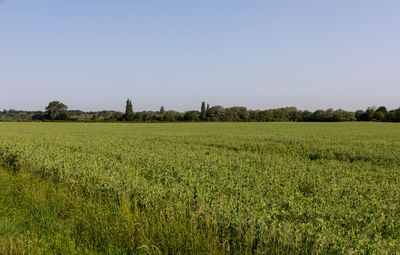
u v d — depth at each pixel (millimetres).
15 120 108562
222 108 127750
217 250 4168
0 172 10125
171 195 5844
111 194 6539
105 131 43688
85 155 11961
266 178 8117
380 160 14508
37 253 4457
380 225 4652
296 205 5422
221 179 7711
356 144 22297
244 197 6023
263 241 4105
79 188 7332
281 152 18641
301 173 9070
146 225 4852
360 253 3660
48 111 111812
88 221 5508
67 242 4773
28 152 11883
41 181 8406
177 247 4375
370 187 7355
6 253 4453
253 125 70062
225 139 27047
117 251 4527
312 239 3941
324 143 22953
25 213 6180
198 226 4773
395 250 3793
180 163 10281
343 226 4633
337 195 6551
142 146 18047
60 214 6277
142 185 6754
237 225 4484
